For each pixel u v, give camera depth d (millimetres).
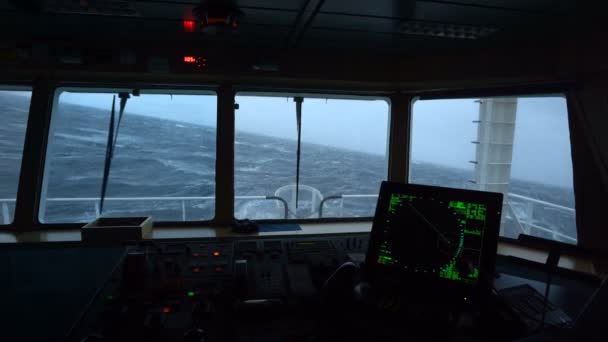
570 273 1913
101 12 1806
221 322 1490
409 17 1833
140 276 1646
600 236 2168
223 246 2086
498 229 1456
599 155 2088
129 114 3045
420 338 1333
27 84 2436
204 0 1619
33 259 1973
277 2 1640
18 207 2408
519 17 1787
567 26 1914
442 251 1529
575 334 843
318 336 1388
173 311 1557
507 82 2404
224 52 2441
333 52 2543
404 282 1583
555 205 3643
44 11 1791
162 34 2195
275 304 1558
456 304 1474
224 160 2609
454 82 2502
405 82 2607
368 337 1363
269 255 2039
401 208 1646
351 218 2807
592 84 2047
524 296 1677
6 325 1540
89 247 2066
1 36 2225
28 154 2420
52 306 1659
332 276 1602
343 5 1673
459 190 1552
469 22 1890
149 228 2309
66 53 2262
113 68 2342
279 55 2506
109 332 1393
